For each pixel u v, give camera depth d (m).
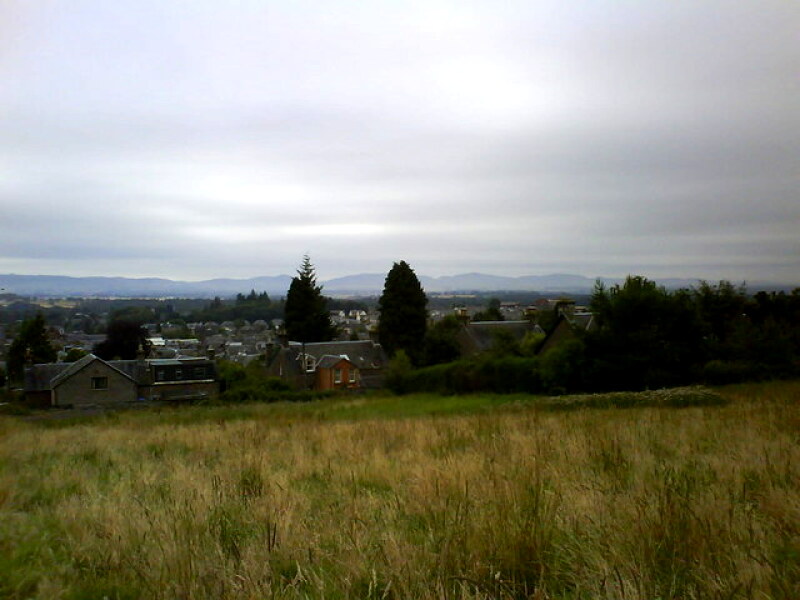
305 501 6.28
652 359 27.69
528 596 3.62
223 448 11.70
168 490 7.07
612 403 19.95
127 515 5.73
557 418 14.24
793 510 4.69
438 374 37.59
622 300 28.45
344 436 12.70
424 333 59.03
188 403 40.69
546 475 6.67
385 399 34.78
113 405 42.31
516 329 55.75
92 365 46.94
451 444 10.09
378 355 56.62
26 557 4.98
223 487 6.93
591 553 4.05
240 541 4.94
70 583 4.31
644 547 4.07
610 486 6.03
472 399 30.41
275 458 10.03
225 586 3.84
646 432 10.19
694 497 5.15
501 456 8.08
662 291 28.95
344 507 6.04
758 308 41.91
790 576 3.61
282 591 3.86
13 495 7.21
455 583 3.70
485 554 4.17
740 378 27.44
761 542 4.07
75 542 5.19
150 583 4.09
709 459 7.26
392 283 58.81
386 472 7.77
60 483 8.18
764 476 6.00
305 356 53.16
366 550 4.47
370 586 3.68
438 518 5.01
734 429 10.05
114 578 4.39
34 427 23.80
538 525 4.47
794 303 41.69
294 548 4.63
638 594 3.38
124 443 13.63
